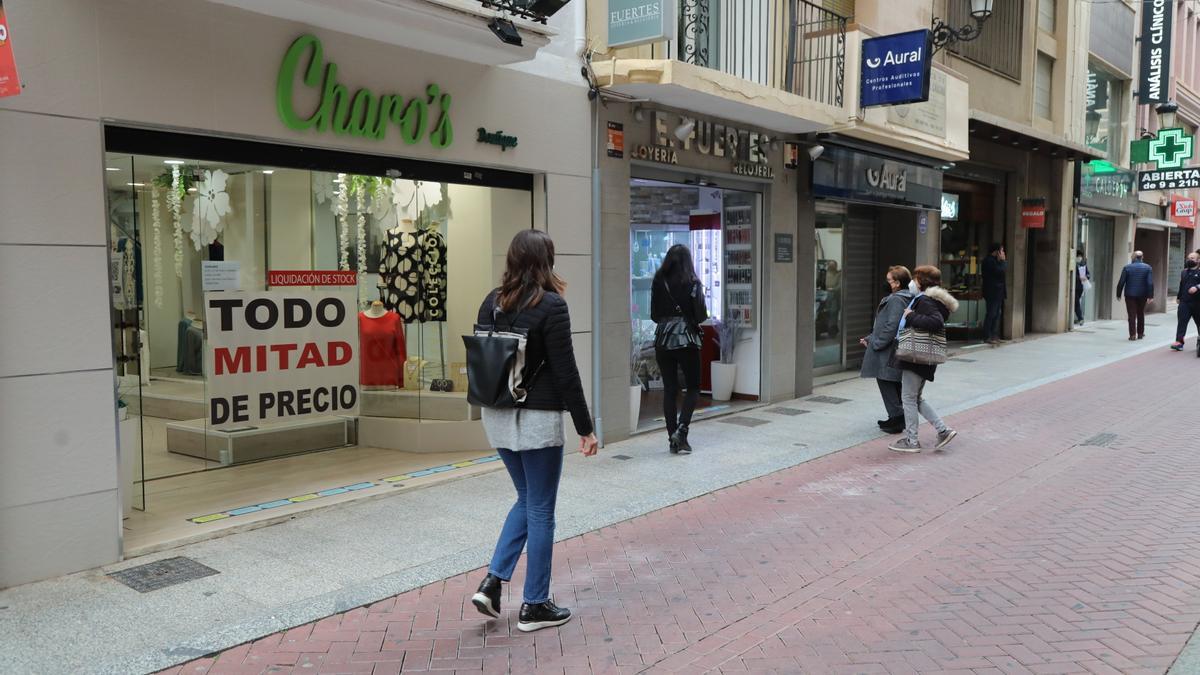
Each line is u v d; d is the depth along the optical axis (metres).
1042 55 18.42
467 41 6.10
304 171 6.23
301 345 7.01
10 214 4.41
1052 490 6.63
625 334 8.36
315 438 7.62
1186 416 9.53
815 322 12.44
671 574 4.89
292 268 6.97
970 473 7.19
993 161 16.48
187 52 5.05
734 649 3.94
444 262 7.70
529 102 7.23
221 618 4.19
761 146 9.84
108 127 4.90
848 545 5.40
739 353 10.59
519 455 4.12
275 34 5.47
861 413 9.89
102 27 4.69
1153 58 22.77
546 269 4.07
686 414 7.82
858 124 10.29
